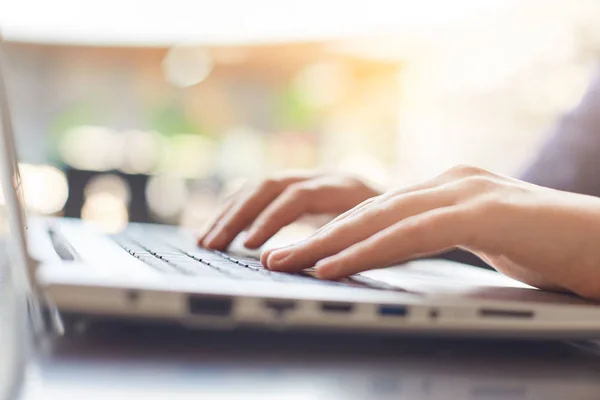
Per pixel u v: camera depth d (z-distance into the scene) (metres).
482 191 0.46
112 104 2.54
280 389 0.28
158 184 1.84
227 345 0.35
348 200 0.71
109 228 1.02
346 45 2.30
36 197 1.71
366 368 0.33
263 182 0.74
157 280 0.33
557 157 1.08
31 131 2.45
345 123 2.41
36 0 2.36
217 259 0.54
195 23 2.38
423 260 0.87
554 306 0.38
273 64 2.48
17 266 0.51
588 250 0.43
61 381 0.28
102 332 0.35
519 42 1.76
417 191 0.47
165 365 0.31
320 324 0.34
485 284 0.52
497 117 1.80
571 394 0.31
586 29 1.54
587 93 1.11
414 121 2.14
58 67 2.49
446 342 0.40
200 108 2.57
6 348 0.33
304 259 0.45
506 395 0.30
